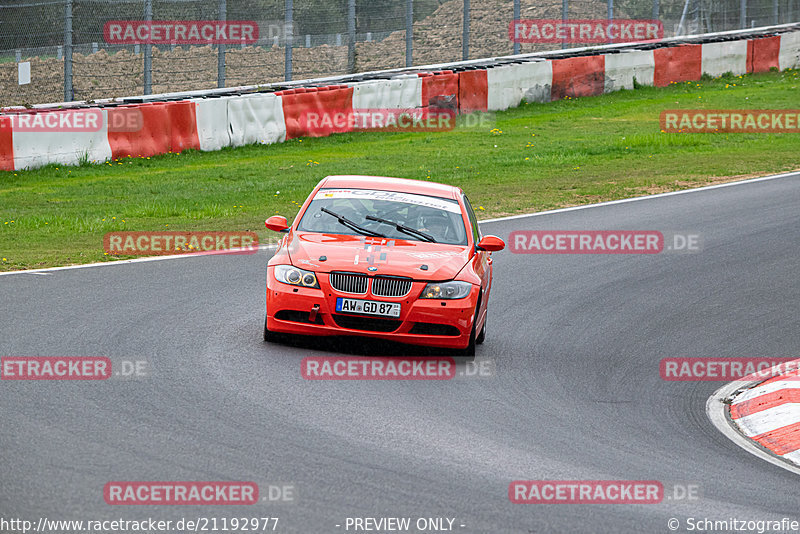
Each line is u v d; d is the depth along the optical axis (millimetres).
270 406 24078
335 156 86312
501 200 66062
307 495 18328
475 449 22000
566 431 24203
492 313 38062
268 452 20656
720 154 87188
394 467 20266
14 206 62656
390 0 117812
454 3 127000
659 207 63531
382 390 26469
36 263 43719
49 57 108375
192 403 23875
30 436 20672
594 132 100125
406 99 100875
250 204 64812
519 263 48000
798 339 35906
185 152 84500
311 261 30312
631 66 123500
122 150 80438
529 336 34875
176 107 83750
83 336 30078
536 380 29172
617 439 23891
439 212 34281
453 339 30031
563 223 58000
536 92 114688
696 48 129875
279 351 29797
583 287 43344
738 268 47750
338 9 114625
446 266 30750
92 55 109688
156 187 70562
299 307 29688
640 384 29672
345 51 118375
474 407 25641
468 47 122312
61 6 97750
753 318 38844
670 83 127688
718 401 28438
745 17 153125
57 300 35375
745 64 135750
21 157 74125
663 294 42500
